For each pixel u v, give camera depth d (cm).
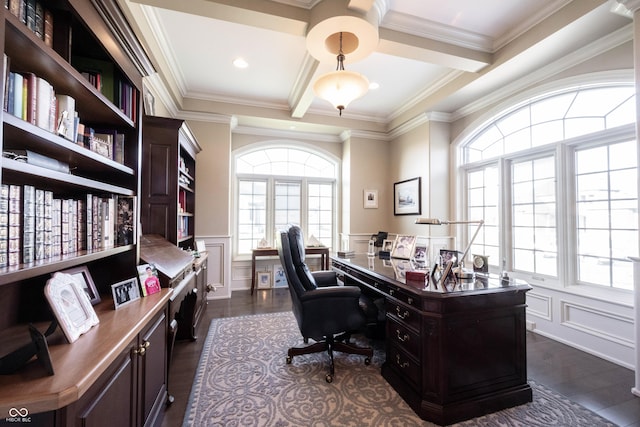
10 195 91
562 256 282
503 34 270
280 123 464
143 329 134
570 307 269
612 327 238
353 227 505
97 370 86
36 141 100
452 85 350
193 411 173
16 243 93
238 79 361
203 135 414
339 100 238
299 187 535
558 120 293
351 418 167
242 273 482
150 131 260
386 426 161
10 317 115
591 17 214
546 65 281
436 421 162
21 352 83
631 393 191
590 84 254
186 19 249
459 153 412
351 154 504
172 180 264
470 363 171
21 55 98
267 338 278
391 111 472
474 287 179
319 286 274
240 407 177
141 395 131
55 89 120
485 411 170
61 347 97
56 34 114
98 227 138
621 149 248
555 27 233
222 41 280
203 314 344
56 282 105
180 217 322
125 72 153
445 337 165
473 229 397
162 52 282
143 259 182
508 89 325
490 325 176
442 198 417
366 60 316
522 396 179
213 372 218
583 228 274
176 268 206
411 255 284
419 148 436
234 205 488
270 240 510
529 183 323
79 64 146
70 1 108
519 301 184
